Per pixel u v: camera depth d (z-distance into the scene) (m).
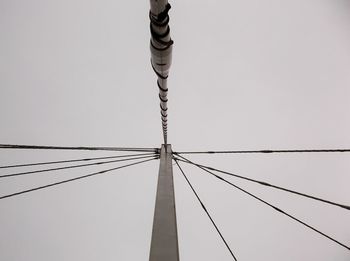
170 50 5.41
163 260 3.54
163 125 10.59
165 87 7.48
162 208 4.97
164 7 4.08
